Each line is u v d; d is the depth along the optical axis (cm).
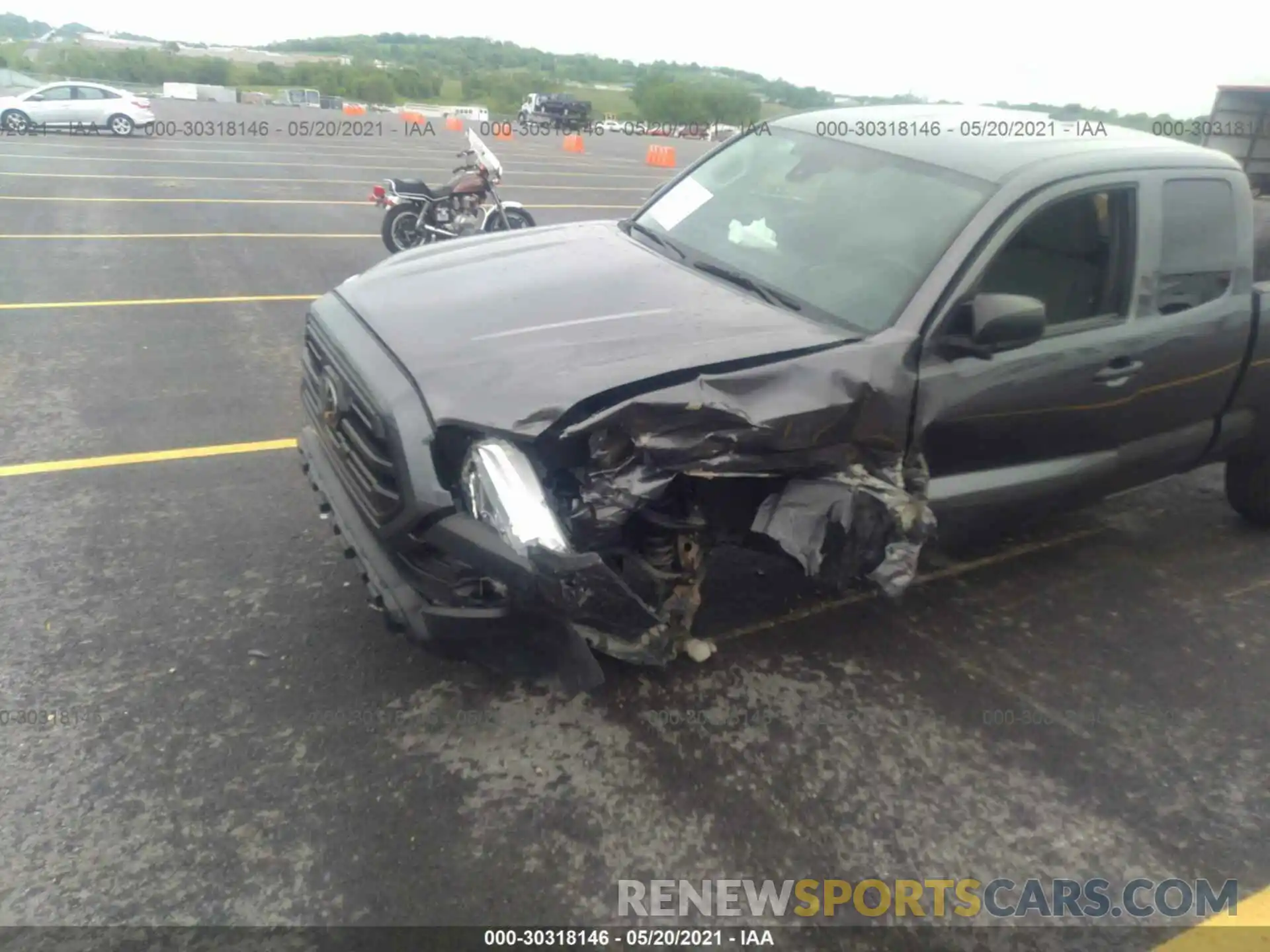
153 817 271
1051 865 280
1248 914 267
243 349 676
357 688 328
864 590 401
